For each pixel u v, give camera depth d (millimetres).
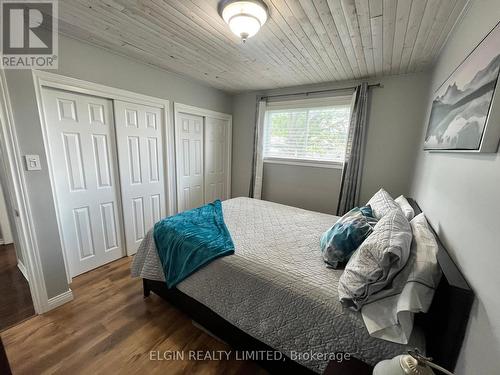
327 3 1386
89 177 2277
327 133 3195
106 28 1772
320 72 2627
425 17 1481
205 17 1590
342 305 1062
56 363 1378
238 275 1373
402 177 2732
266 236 1854
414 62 2230
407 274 992
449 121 1310
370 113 2814
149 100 2646
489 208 771
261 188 3795
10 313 1766
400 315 890
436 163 1570
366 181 2951
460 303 828
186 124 3238
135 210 2744
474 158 951
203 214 2229
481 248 796
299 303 1148
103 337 1572
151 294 2043
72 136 2102
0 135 1505
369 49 1994
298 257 1501
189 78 3072
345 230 1404
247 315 1324
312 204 3416
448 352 861
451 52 1606
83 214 2277
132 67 2430
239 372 1363
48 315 1757
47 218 1757
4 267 2414
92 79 2123
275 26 1659
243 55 2219
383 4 1381
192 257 1583
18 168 1581
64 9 1526
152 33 1840
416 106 2551
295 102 3318
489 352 656
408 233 1135
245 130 3898
